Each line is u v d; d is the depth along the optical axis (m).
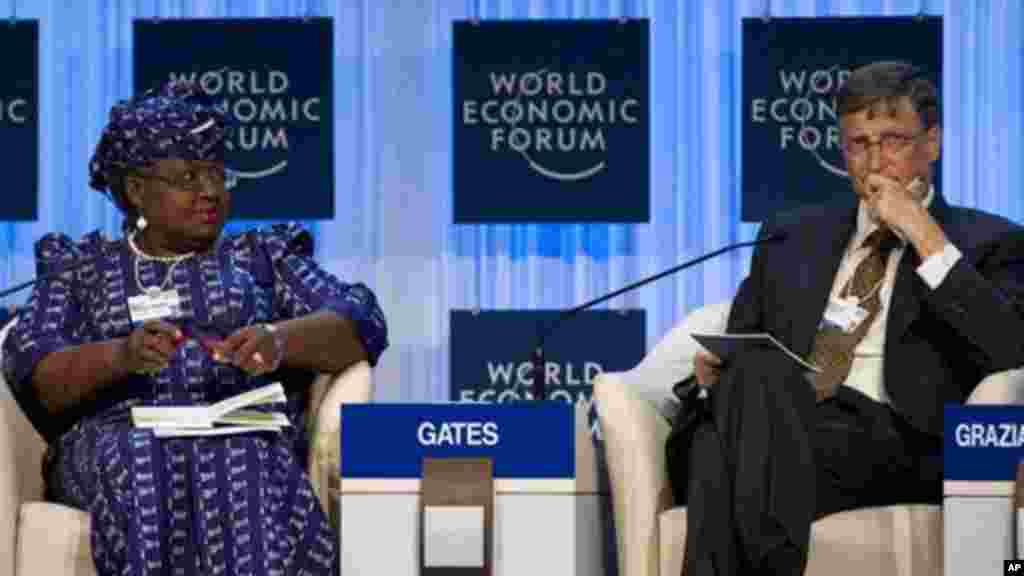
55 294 11.20
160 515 10.41
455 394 14.20
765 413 10.09
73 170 14.63
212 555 10.38
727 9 14.48
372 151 14.62
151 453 10.49
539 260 14.57
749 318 11.52
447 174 14.58
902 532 10.13
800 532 9.98
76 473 10.66
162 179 11.05
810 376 11.02
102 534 10.35
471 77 14.23
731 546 10.08
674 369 11.59
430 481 10.09
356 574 10.15
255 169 14.29
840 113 11.20
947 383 10.84
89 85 14.65
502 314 14.16
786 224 11.63
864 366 11.05
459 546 10.05
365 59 14.63
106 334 11.09
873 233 11.24
